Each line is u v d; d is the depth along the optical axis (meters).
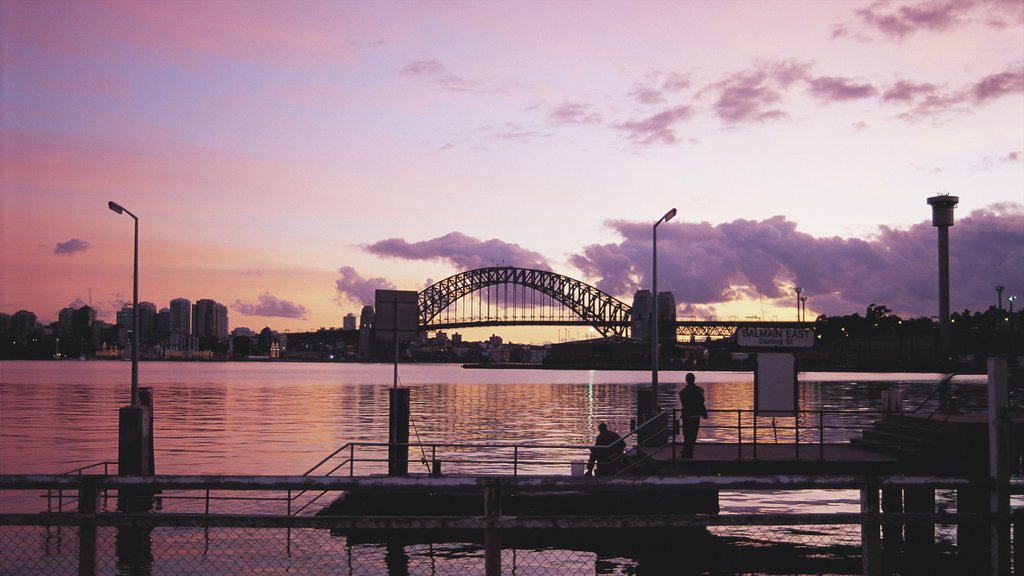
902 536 21.38
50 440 51.56
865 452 22.05
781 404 20.61
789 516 6.29
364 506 22.56
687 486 6.36
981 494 17.25
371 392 126.25
